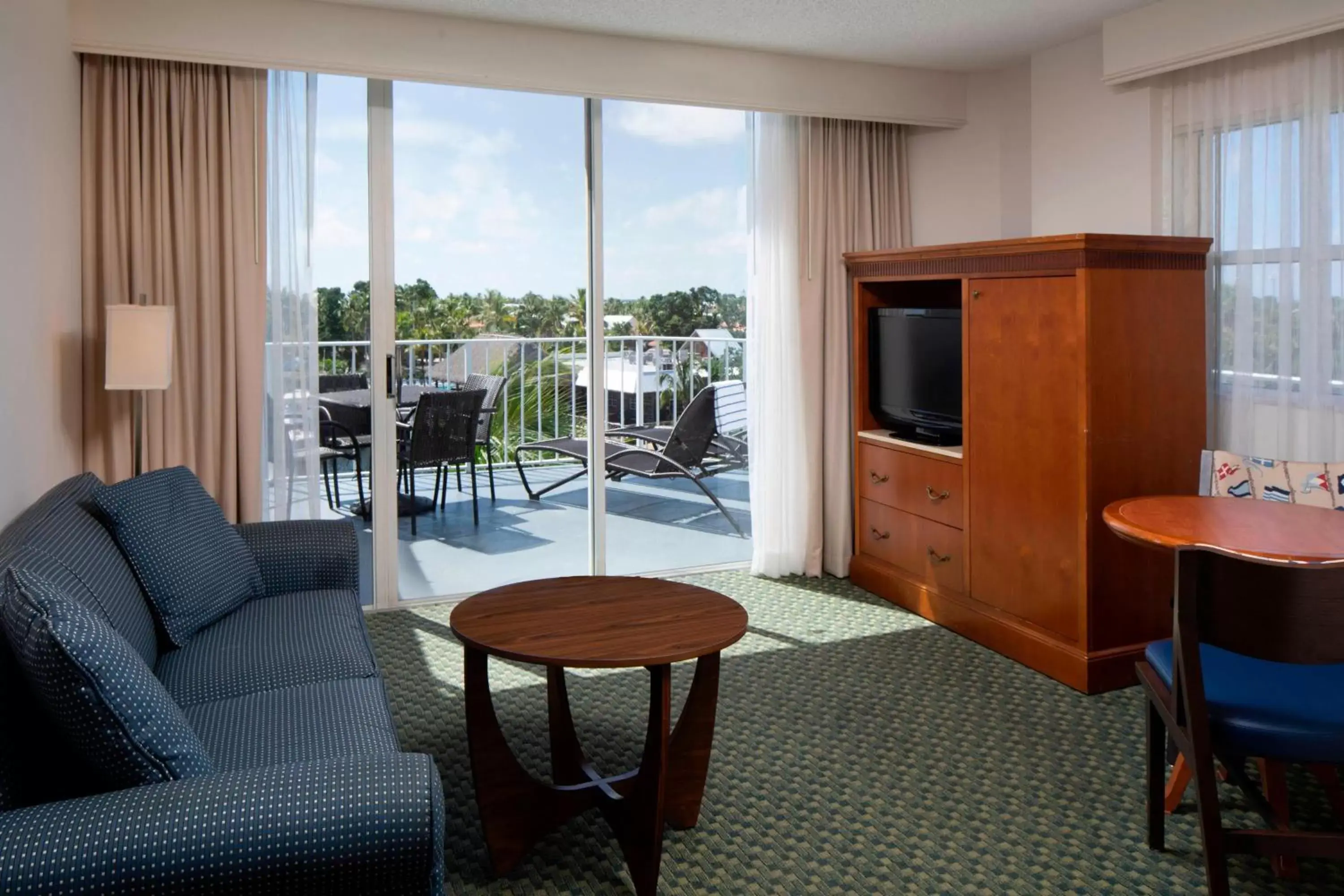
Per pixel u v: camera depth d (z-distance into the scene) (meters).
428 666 3.83
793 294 4.88
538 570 4.84
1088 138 4.39
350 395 4.40
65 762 1.84
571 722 2.77
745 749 3.10
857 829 2.62
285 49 3.83
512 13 3.99
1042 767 2.96
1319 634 1.91
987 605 4.02
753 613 4.46
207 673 2.55
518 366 4.69
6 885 1.40
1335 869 2.39
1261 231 3.70
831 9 3.96
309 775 1.60
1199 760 2.07
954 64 4.82
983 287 3.93
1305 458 3.59
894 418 4.65
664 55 4.39
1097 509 3.49
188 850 1.48
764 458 4.99
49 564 2.17
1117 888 2.33
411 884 1.58
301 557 3.32
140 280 3.83
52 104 3.27
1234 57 3.73
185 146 3.86
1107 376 3.48
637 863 2.31
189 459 3.95
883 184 5.00
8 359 2.66
